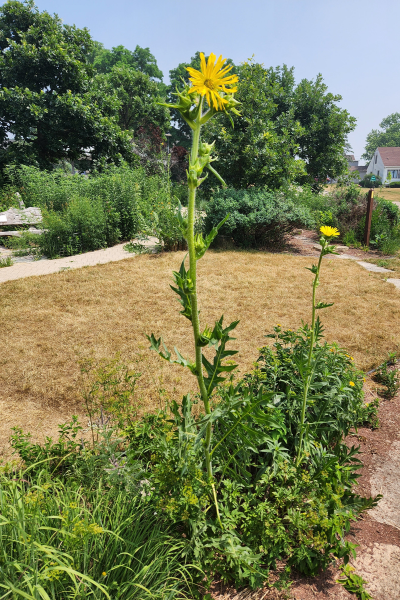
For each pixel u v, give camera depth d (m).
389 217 12.94
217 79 1.31
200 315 5.79
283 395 2.57
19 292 6.86
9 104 17.14
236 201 10.66
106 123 18.66
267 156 10.95
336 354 3.20
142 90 30.03
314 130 17.89
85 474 2.25
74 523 1.58
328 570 2.03
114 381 3.03
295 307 6.21
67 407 3.58
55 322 5.57
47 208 11.41
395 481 2.71
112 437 2.83
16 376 4.11
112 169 15.43
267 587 1.89
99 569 1.63
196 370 1.64
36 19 18.92
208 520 1.91
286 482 2.21
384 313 6.02
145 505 2.00
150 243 11.40
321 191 19.55
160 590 1.59
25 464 2.40
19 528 1.42
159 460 1.97
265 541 1.89
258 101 10.95
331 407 2.68
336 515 1.89
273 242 11.19
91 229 10.34
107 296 6.68
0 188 15.66
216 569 1.86
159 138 26.33
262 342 4.89
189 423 1.85
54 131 18.28
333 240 12.42
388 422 3.40
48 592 1.47
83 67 19.11
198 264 8.88
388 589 1.93
